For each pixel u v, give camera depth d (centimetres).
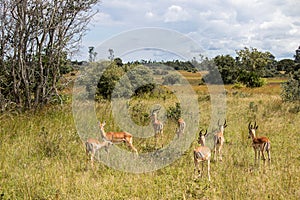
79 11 1421
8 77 1393
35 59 1411
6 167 779
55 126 1098
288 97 1803
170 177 742
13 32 1327
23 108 1342
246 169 793
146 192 668
